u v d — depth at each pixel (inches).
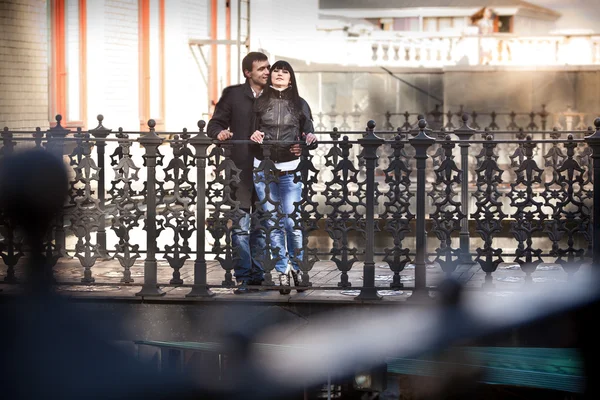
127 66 791.1
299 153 374.9
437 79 1155.9
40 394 327.6
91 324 362.9
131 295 370.9
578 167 371.6
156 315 370.9
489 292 367.2
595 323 359.3
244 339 366.3
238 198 380.8
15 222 374.9
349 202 369.4
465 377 362.9
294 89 379.9
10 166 362.3
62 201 375.9
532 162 374.0
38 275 376.8
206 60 934.4
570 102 1151.6
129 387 338.6
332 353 364.8
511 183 375.6
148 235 375.2
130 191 380.8
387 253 369.1
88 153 381.4
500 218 374.3
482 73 1154.7
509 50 1273.4
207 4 946.7
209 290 377.7
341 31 1343.5
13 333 344.8
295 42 1210.0
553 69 1149.1
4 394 326.3
